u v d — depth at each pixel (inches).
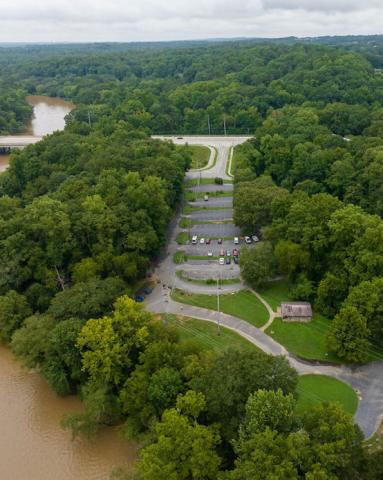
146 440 2815.0
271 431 2443.4
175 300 4665.4
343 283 4173.2
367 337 3762.3
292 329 4146.2
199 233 6058.1
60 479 2974.9
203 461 2507.4
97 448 3176.7
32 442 3260.3
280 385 2773.1
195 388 2920.8
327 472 2251.5
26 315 4220.0
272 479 2171.5
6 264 4441.4
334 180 6318.9
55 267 4665.4
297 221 4785.9
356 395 3393.2
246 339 4040.4
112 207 5128.0
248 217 5565.9
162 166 6387.8
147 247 5014.8
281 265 4662.9
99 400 3110.2
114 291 3927.2
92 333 3309.5
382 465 2305.6
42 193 6505.9
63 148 7313.0
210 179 7834.6
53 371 3506.4
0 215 5059.1
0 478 2989.7
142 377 3107.8
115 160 6353.3
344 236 4338.1
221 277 5024.6
